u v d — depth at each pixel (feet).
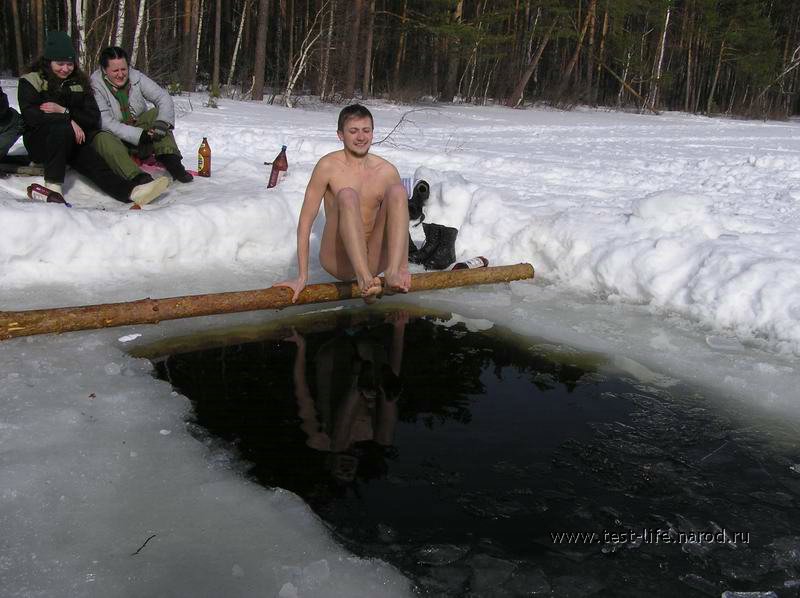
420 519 8.63
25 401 10.63
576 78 125.80
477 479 9.54
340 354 13.37
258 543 8.00
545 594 7.52
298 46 103.55
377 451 10.10
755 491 9.62
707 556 8.27
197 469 9.35
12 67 90.89
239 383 11.93
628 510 9.07
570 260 18.01
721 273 15.81
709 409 11.87
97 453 9.50
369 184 13.62
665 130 72.43
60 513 8.28
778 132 77.82
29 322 12.21
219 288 15.80
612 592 7.62
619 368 13.35
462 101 107.24
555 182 29.01
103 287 15.23
